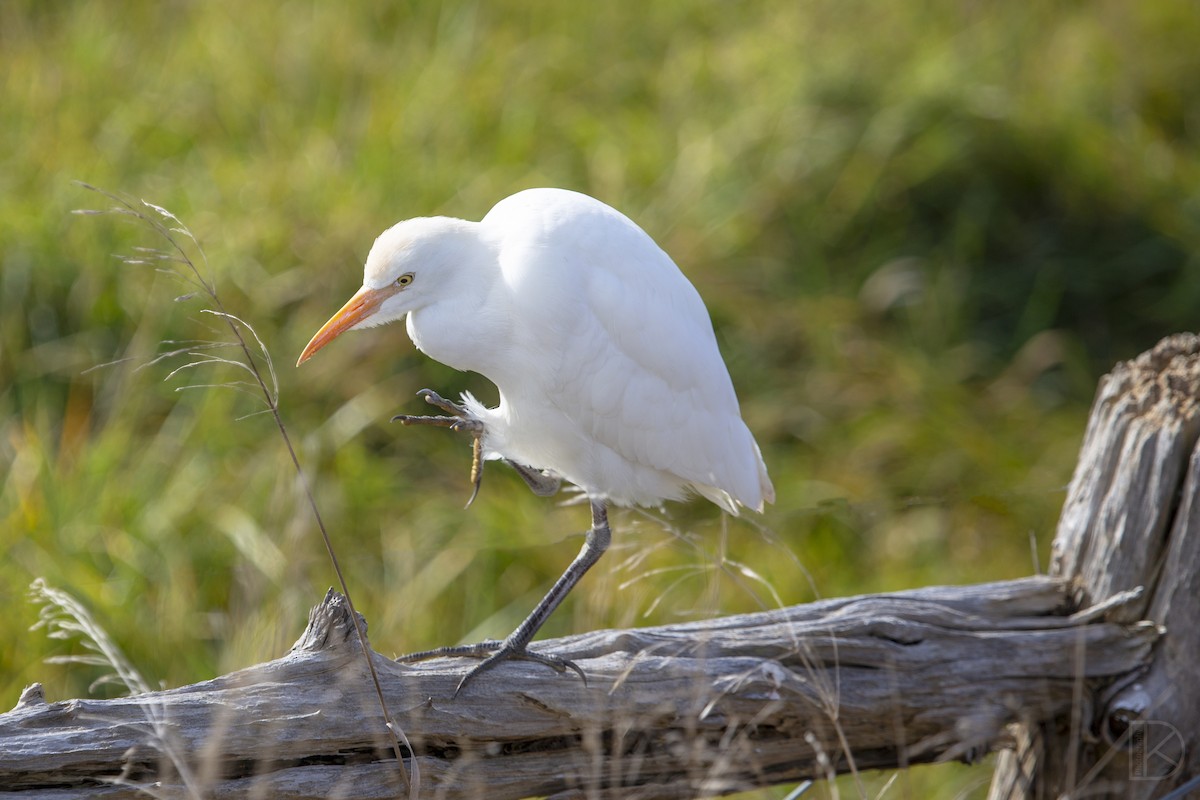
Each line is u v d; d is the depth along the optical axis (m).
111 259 9.23
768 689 4.88
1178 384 5.34
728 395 5.75
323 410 8.94
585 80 12.53
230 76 11.89
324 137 11.05
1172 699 5.14
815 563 8.82
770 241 11.09
